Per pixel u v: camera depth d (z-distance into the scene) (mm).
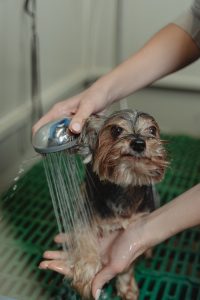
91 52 1786
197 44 951
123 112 749
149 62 926
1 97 1250
